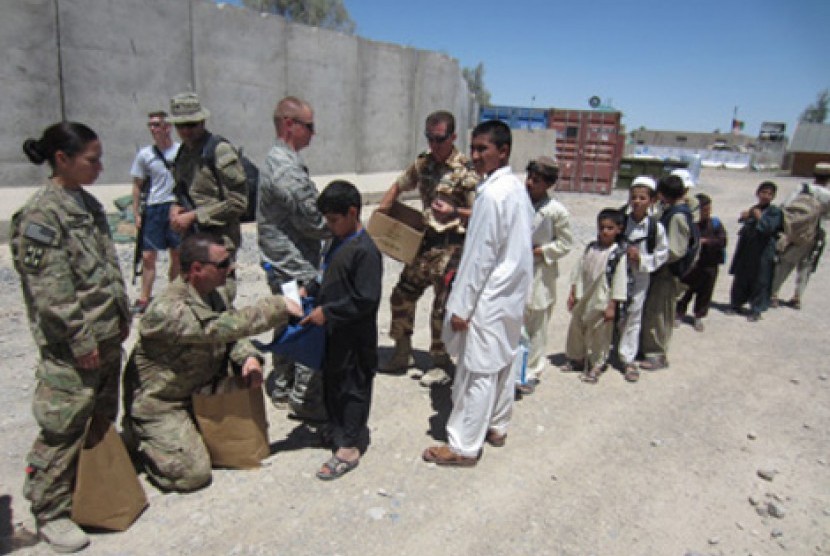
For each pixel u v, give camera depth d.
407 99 15.01
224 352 3.43
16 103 8.22
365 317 3.36
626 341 5.16
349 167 13.65
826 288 9.28
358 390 3.43
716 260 6.52
